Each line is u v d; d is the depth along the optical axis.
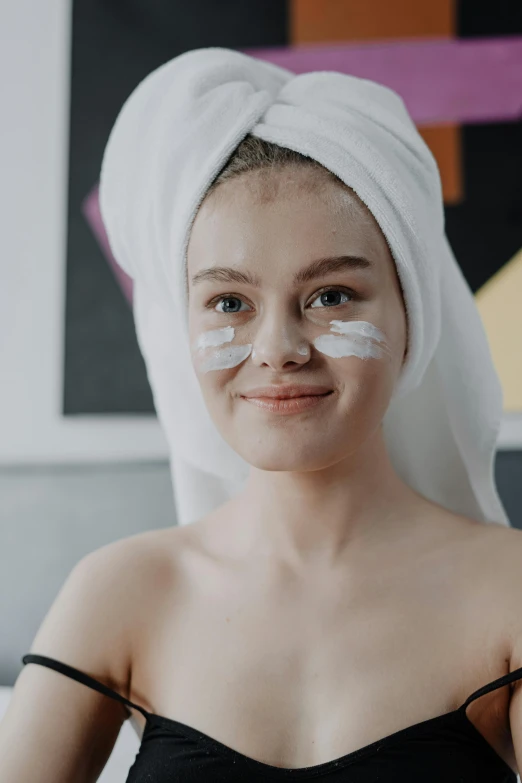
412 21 1.65
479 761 0.77
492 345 1.58
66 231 1.72
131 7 1.74
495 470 1.55
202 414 1.00
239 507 0.92
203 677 0.81
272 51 1.68
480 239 1.59
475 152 1.61
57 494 1.67
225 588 0.86
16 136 1.76
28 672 0.89
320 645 0.80
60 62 1.77
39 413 1.70
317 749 0.75
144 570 0.90
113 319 1.69
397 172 0.82
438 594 0.82
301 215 0.78
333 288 0.79
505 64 1.62
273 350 0.76
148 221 0.89
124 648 0.87
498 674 0.78
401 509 0.88
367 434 0.79
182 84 0.86
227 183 0.81
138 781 0.79
